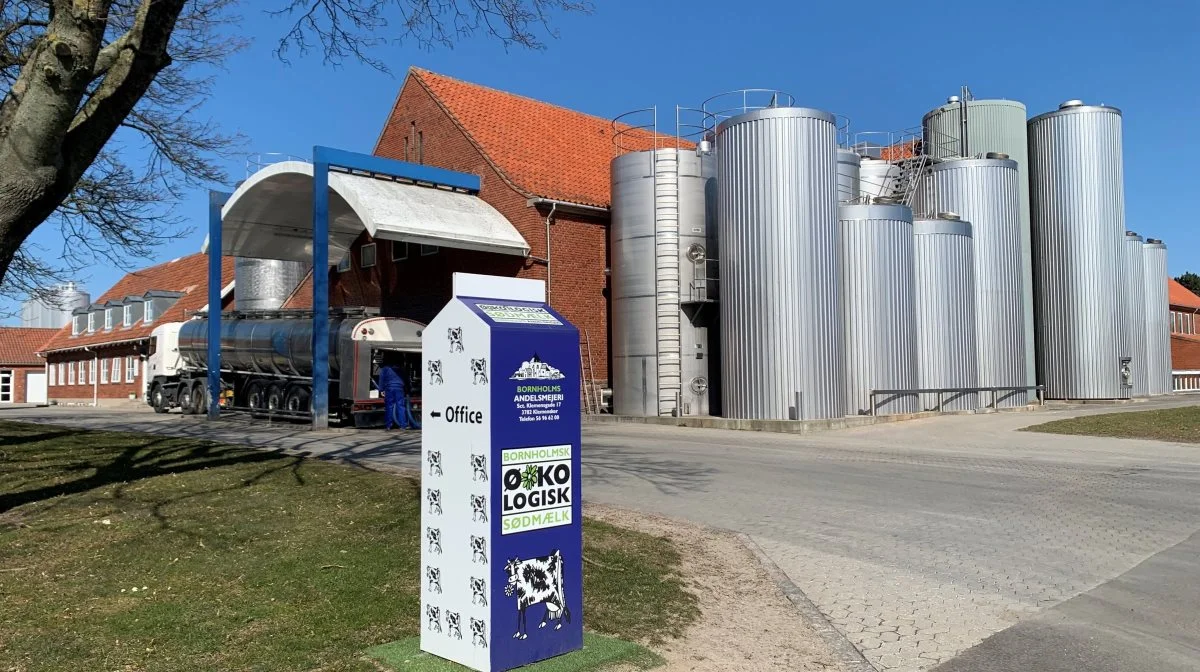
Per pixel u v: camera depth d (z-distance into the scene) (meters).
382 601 5.86
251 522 8.31
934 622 6.21
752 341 21.20
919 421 21.91
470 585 4.68
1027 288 29.81
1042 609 6.50
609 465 13.95
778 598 6.60
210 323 26.69
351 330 22.12
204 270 44.81
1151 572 7.49
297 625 5.37
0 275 7.71
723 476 12.79
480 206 26.61
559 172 28.58
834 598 6.77
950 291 24.77
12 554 7.05
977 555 8.09
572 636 4.98
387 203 23.59
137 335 41.47
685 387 24.34
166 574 6.50
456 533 4.78
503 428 4.62
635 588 6.50
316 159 22.70
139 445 15.30
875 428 20.56
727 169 21.97
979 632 6.00
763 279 21.03
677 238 24.47
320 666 4.71
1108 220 29.58
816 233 21.02
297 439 18.27
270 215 28.22
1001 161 27.11
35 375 56.16
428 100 30.17
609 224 27.88
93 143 8.03
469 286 4.86
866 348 22.64
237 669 4.65
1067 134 29.77
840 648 5.57
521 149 28.89
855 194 26.00
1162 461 14.45
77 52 7.34
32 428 20.39
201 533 7.82
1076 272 29.58
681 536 8.41
